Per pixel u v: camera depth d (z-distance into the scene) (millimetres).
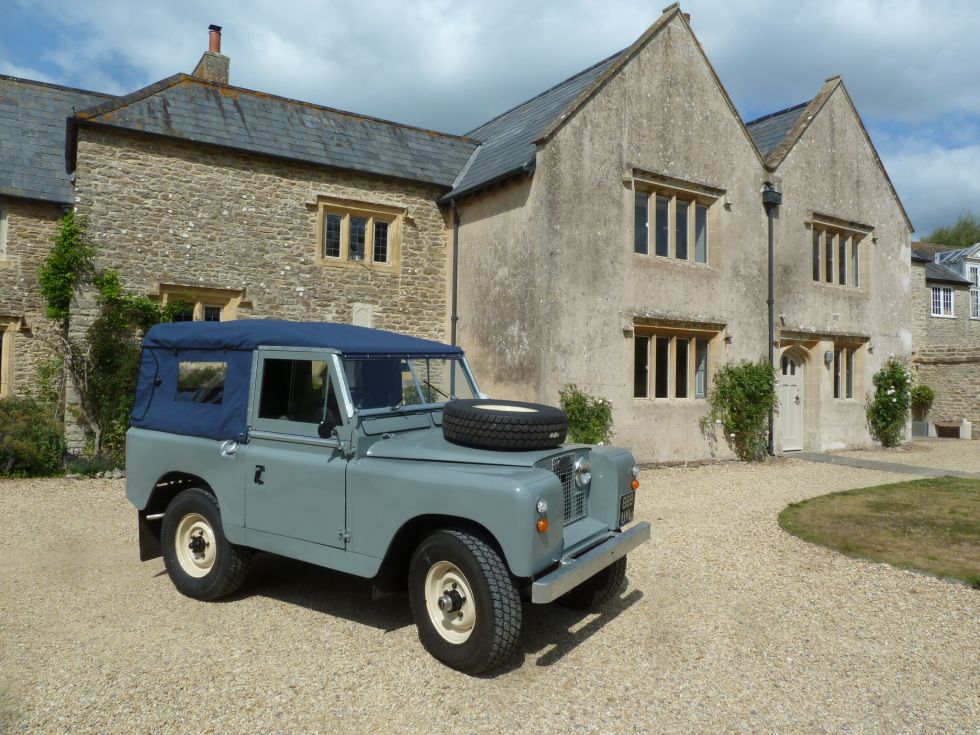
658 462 11672
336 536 4199
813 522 7414
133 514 7547
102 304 10344
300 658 3967
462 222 12906
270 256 11680
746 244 13078
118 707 3387
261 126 12070
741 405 12602
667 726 3285
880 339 15711
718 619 4645
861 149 15430
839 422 14805
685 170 12203
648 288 11648
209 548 4949
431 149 13844
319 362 4418
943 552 6215
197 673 3756
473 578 3662
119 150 10539
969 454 14438
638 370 11867
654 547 6414
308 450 4402
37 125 12406
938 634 4414
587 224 10945
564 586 3580
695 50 12477
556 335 10547
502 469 3816
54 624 4461
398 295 12844
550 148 10586
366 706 3428
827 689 3674
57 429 10156
